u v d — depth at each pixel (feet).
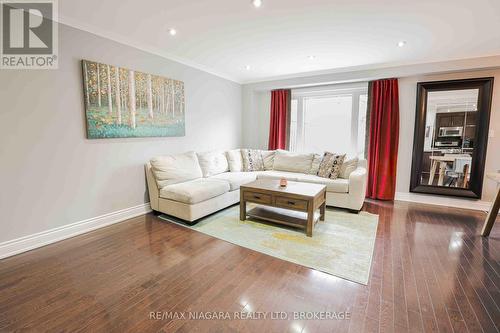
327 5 7.43
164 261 7.34
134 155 11.10
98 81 9.43
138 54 10.85
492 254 7.86
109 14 8.15
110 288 6.07
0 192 7.39
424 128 13.39
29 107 7.82
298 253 7.84
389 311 5.30
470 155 12.50
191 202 9.84
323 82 15.19
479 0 7.09
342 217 11.21
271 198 9.84
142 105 11.12
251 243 8.52
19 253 7.78
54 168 8.52
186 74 13.38
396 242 8.70
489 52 11.27
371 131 14.55
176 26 9.04
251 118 18.12
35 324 4.91
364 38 9.92
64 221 8.87
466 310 5.33
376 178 14.42
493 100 11.92
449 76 12.73
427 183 13.57
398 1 7.16
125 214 10.87
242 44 10.72
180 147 13.39
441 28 8.94
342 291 5.98
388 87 13.82
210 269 6.93
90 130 9.32
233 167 15.14
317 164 14.19
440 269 6.97
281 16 8.18
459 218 11.23
